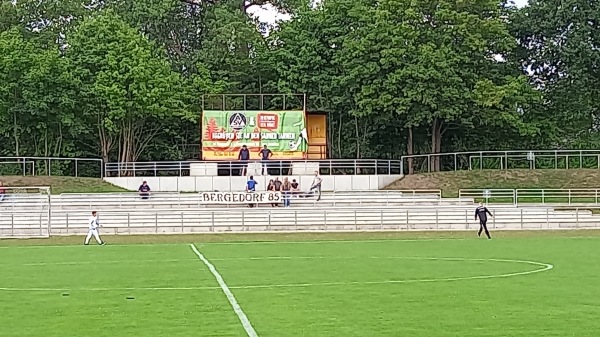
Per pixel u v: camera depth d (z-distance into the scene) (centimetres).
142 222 4550
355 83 6431
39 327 1548
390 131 6994
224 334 1451
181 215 4481
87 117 6556
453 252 3200
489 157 6234
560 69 6925
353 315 1648
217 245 3706
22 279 2364
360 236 4194
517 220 4659
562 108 6875
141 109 6334
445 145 7006
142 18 7438
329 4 6875
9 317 1669
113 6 7538
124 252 3353
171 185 5844
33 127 6406
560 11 6706
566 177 5769
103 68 6400
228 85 6875
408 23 6259
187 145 7231
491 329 1493
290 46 6938
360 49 6269
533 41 7056
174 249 3488
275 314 1662
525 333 1456
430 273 2439
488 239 3944
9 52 6184
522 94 6506
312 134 6406
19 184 5728
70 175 6644
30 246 3797
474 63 6359
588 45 6619
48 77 6231
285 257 3025
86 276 2430
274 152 5947
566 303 1806
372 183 5912
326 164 6078
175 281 2261
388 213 4681
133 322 1587
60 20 7288
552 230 4503
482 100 6150
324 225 4528
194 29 7712
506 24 6631
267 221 4572
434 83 6131
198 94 6769
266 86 7112
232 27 6994
